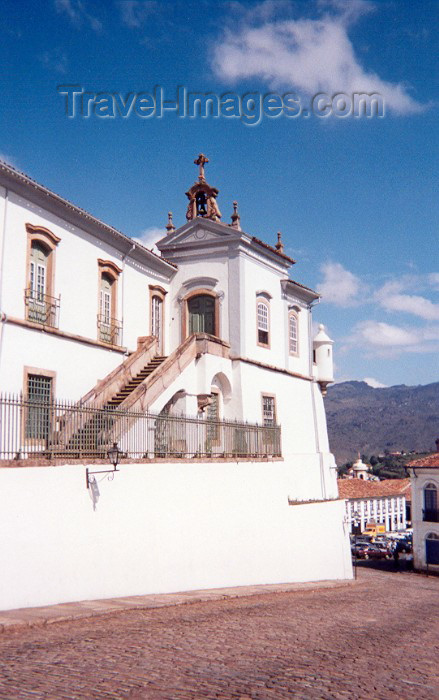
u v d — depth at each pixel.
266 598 18.00
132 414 17.14
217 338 24.97
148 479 16.84
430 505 43.31
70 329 20.34
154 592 16.72
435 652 11.17
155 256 25.17
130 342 23.91
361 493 75.44
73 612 12.70
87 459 15.05
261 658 9.66
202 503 18.94
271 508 22.55
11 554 13.02
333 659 9.94
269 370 28.12
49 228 19.45
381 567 44.41
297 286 30.55
